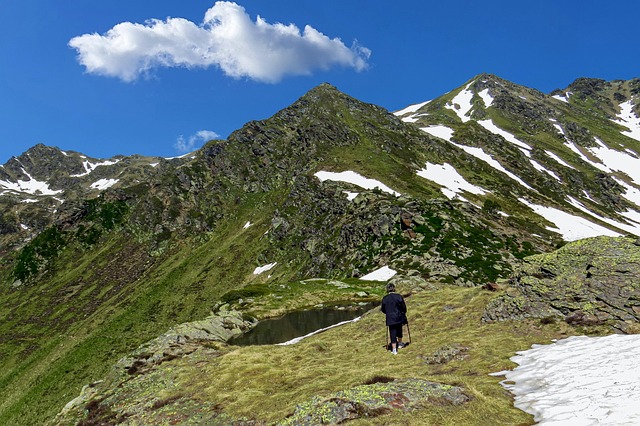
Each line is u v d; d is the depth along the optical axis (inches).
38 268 6722.4
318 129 7155.5
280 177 6766.7
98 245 7091.5
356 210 3961.6
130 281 5743.1
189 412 639.1
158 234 6486.2
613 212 6776.6
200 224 6397.6
